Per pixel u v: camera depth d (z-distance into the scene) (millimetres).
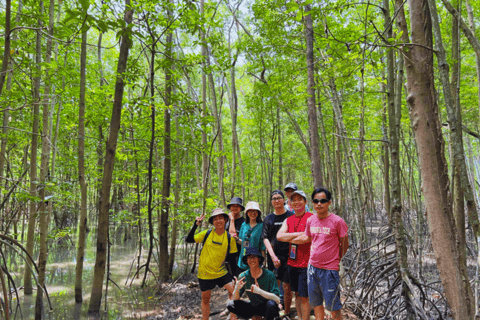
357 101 9953
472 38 2795
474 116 10312
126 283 7797
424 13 2984
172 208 8422
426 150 2855
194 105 7270
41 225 5734
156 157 10969
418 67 2924
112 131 5703
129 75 6074
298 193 4191
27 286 6703
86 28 2477
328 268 3531
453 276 2684
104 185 5801
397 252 4426
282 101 9336
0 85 3068
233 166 12477
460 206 3961
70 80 7348
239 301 3799
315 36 7223
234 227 5184
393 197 4375
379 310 5215
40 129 7879
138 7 5777
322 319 3623
